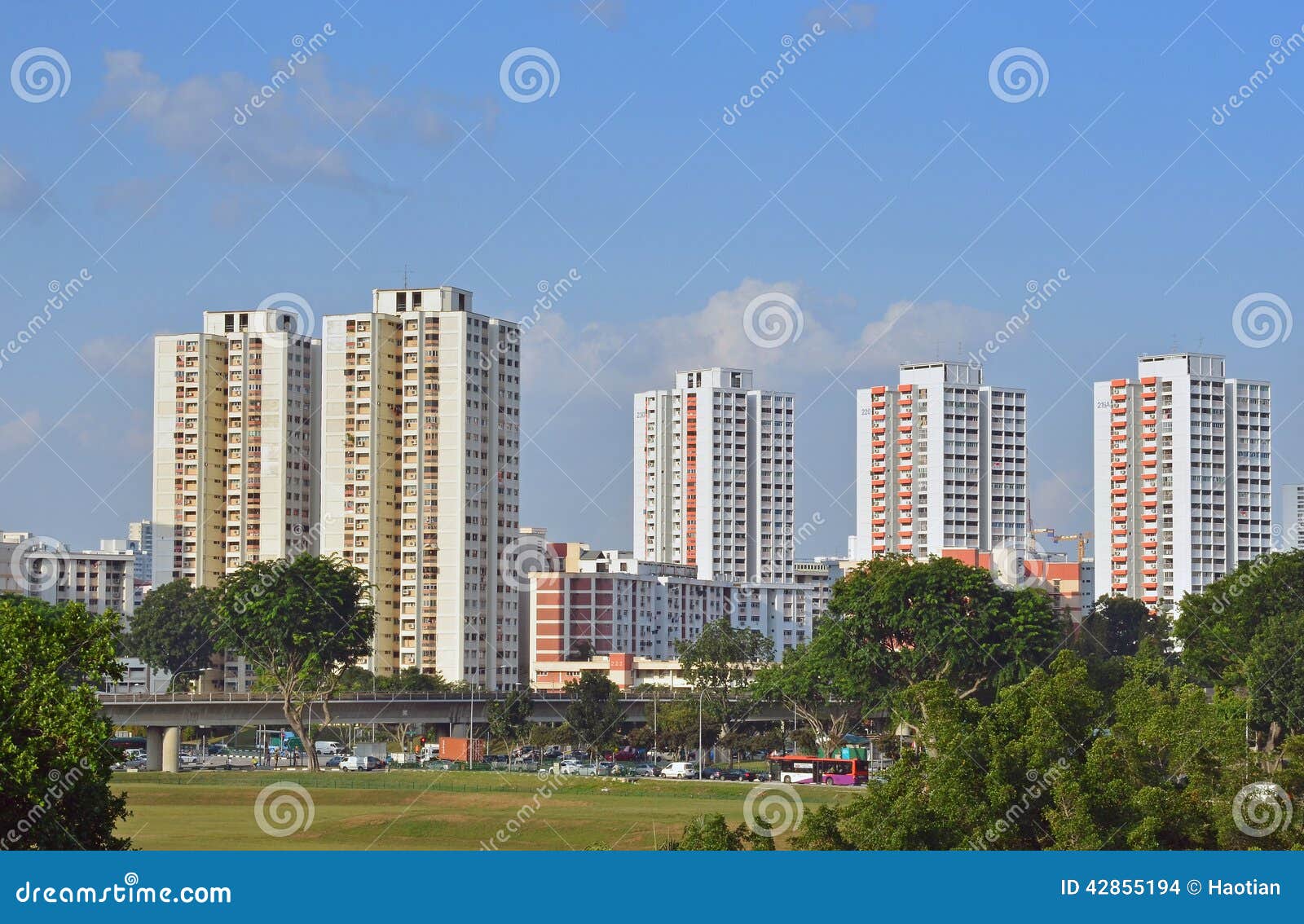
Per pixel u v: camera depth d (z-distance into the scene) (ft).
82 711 252.42
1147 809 300.61
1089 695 323.78
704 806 557.74
